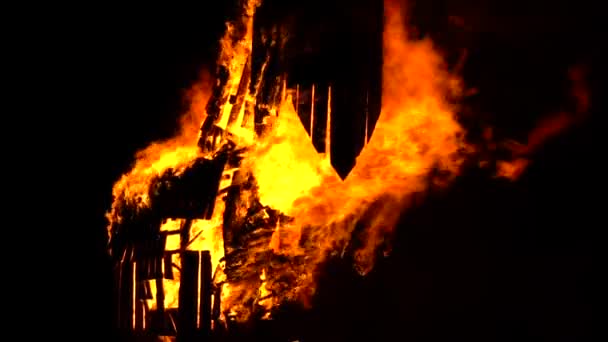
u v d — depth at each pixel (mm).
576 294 2160
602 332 2121
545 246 2207
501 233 2236
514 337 2176
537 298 2182
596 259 2166
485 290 2215
